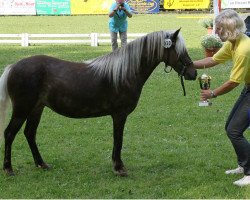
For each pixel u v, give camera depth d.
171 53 5.99
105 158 7.04
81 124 8.88
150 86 11.95
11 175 6.28
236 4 30.72
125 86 5.98
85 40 20.69
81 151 7.36
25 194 5.71
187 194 5.68
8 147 6.20
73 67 6.09
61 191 5.79
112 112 6.12
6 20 31.08
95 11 34.06
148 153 7.22
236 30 5.50
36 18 32.28
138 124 8.81
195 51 17.61
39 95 6.05
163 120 9.03
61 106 6.07
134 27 26.02
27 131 6.46
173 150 7.35
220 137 8.02
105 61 6.00
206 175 6.30
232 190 5.78
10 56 16.98
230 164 6.71
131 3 35.12
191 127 8.61
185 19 30.25
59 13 34.25
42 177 6.28
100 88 5.98
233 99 10.62
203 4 35.41
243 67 5.54
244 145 5.82
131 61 5.98
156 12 35.12
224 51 6.05
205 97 5.78
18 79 5.93
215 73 13.48
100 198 5.60
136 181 6.11
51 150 7.39
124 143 7.71
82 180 6.15
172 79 12.75
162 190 5.80
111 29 14.85
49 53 17.64
